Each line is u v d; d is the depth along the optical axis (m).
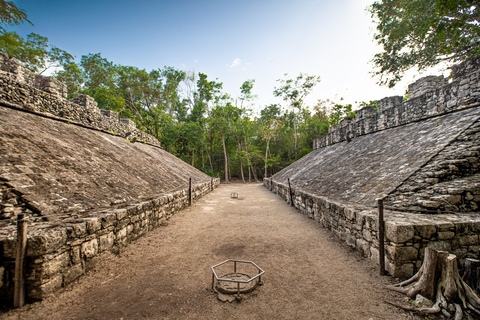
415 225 3.95
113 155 10.16
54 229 3.62
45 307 3.12
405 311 3.14
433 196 5.11
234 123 36.31
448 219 4.28
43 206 4.47
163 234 6.81
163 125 31.77
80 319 2.93
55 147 7.02
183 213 10.01
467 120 6.80
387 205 5.50
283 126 39.75
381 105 12.31
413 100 9.86
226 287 3.66
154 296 3.50
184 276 4.18
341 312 3.14
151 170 12.17
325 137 19.62
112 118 13.67
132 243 5.86
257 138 42.03
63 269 3.61
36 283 3.20
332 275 4.20
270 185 21.25
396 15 13.74
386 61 15.26
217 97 34.69
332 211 6.83
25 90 8.05
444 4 5.84
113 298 3.42
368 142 11.93
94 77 28.64
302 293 3.63
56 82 9.58
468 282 3.36
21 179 4.69
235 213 10.15
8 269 3.17
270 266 4.64
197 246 5.85
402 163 7.26
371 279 3.99
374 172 8.17
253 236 6.71
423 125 8.91
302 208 10.09
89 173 7.00
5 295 3.13
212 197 16.03
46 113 8.82
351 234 5.61
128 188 7.96
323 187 10.33
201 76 35.28
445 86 8.36
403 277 3.90
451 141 6.38
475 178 5.24
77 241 3.94
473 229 4.10
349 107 36.31
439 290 3.21
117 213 5.20
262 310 3.20
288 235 6.76
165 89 31.38
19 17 3.52
